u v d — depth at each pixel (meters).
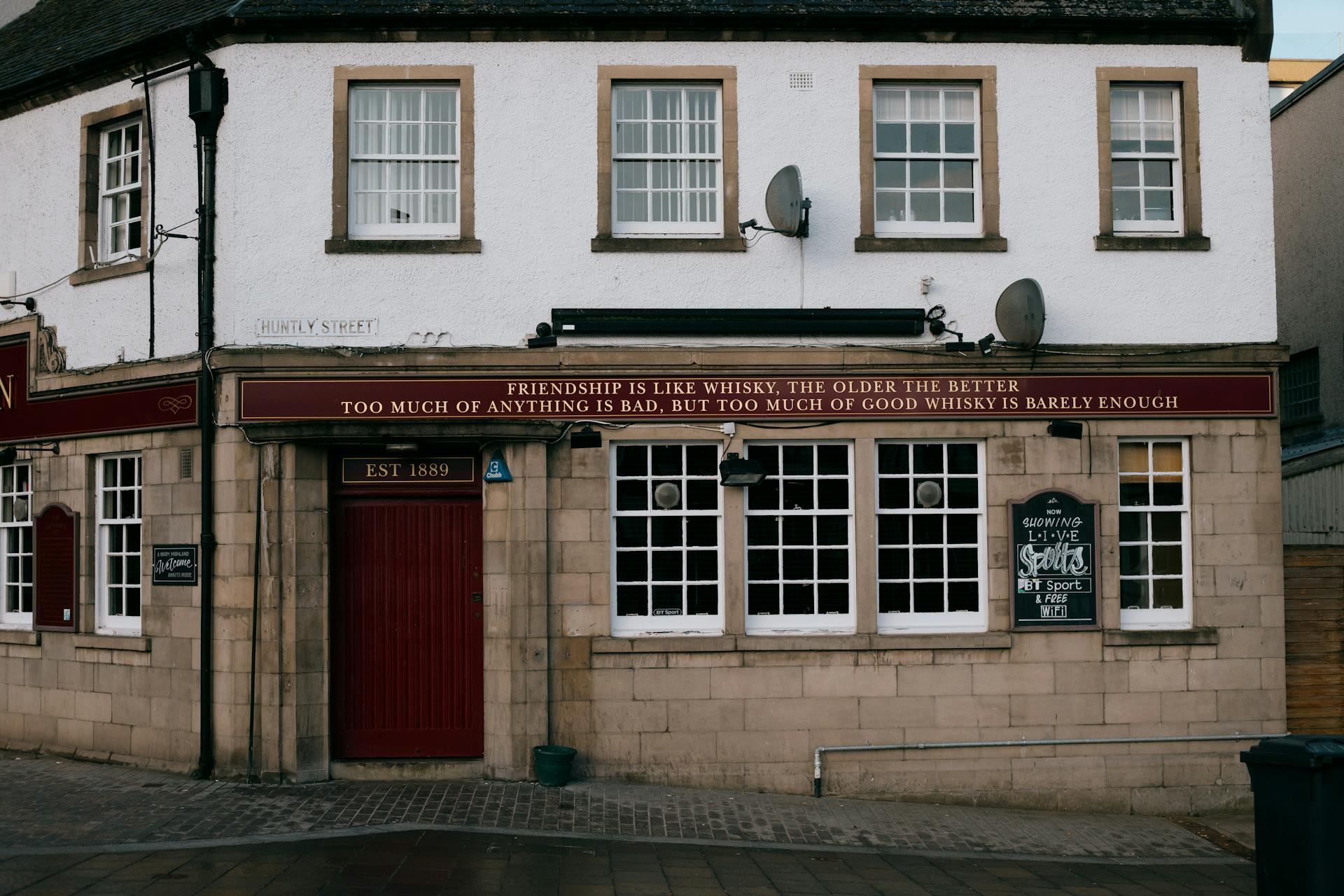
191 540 10.89
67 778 10.62
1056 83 11.30
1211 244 11.31
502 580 10.70
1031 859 9.31
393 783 10.49
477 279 10.90
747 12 10.97
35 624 12.06
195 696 10.77
